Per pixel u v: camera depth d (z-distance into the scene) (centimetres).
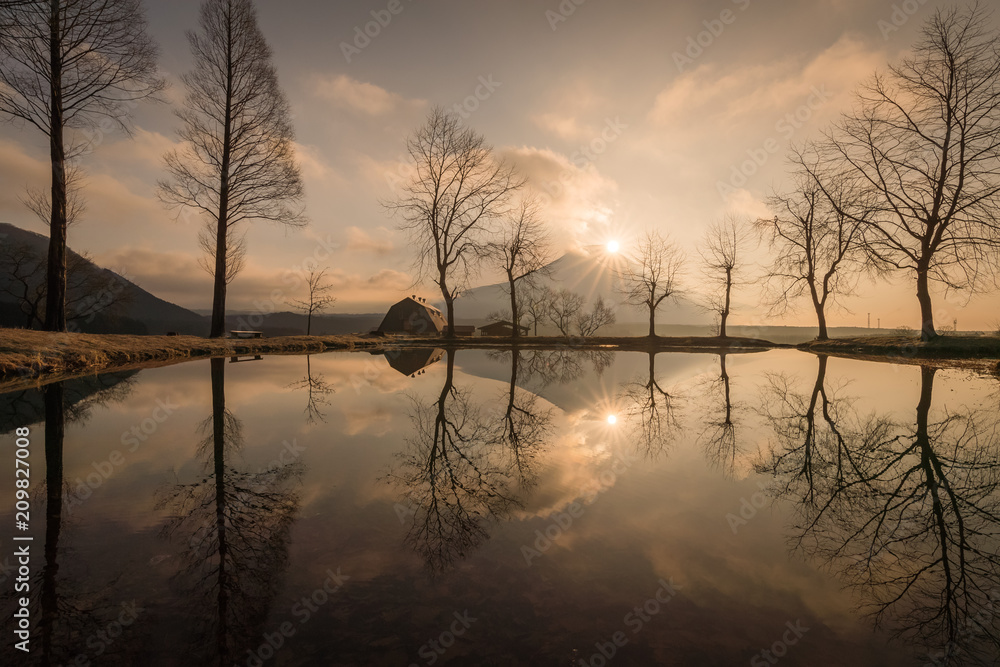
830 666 188
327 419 661
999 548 288
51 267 1489
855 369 1412
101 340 1402
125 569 252
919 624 215
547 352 2453
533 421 683
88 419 624
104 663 182
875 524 325
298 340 2273
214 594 231
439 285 2989
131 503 345
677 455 502
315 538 294
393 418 684
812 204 2669
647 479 421
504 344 2998
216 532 299
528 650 195
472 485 399
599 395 946
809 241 2778
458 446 532
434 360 1825
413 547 284
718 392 987
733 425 655
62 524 306
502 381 1169
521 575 254
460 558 272
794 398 884
